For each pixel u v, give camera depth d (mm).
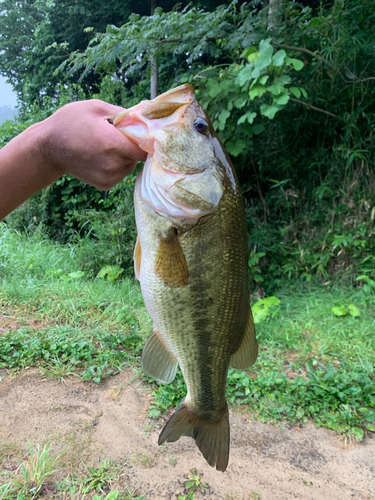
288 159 1491
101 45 1271
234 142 1318
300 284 1340
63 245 1808
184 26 1257
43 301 1150
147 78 1670
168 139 381
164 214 397
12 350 896
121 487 583
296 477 618
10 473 585
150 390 803
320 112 1396
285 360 940
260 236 1447
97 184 375
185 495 575
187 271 414
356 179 1369
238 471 623
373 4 1279
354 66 1300
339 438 703
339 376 811
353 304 1122
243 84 1104
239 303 453
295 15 1333
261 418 742
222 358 464
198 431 472
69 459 622
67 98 2219
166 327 431
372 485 607
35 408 725
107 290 1259
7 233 1752
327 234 1352
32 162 355
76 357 875
